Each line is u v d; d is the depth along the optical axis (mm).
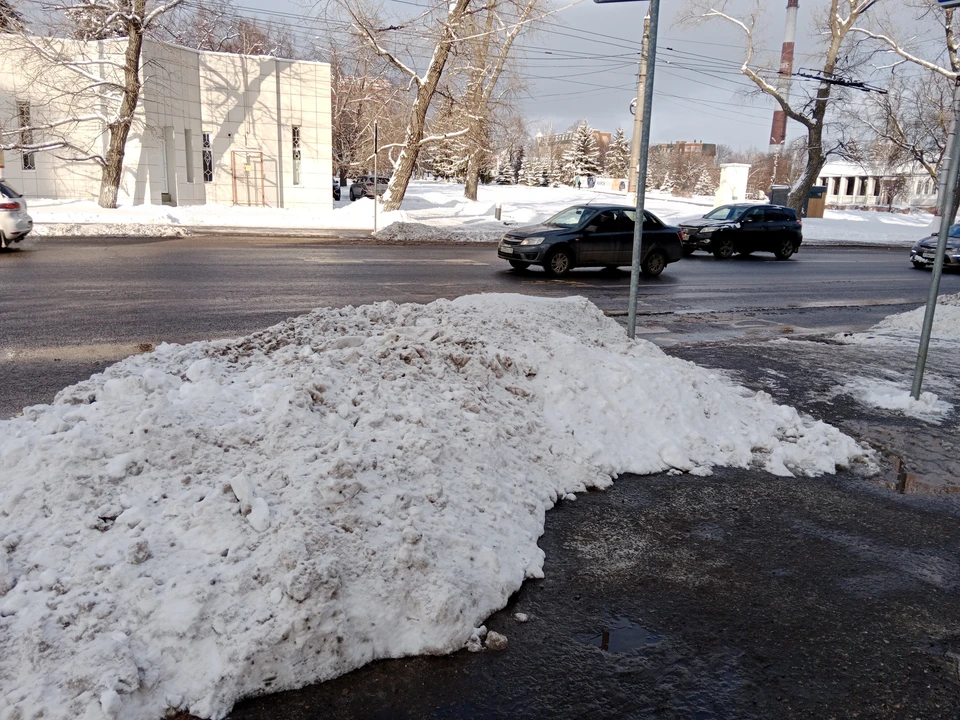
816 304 14180
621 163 97562
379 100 32938
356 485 3367
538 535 3918
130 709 2426
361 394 4484
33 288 10734
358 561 3020
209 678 2576
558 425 5082
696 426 5480
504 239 15961
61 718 2314
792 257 25781
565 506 4359
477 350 5473
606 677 2863
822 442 5559
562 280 14969
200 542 3041
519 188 51719
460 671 2844
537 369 5547
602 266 16062
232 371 5223
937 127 39719
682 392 5668
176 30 28656
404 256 17984
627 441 5156
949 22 35938
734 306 13234
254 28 47719
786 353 8977
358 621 2865
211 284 11867
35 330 8102
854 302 14805
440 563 3146
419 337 5695
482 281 14008
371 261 16406
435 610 2932
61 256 14633
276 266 14570
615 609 3334
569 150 100250
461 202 35938
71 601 2691
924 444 5887
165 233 20828
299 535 2992
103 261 14109
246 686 2607
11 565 2857
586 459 4793
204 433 3781
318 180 31297
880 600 3533
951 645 3197
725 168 39438
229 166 29797
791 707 2754
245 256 16141
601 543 3943
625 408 5402
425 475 3725
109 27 24547
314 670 2711
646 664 2953
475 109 29359
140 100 25875
